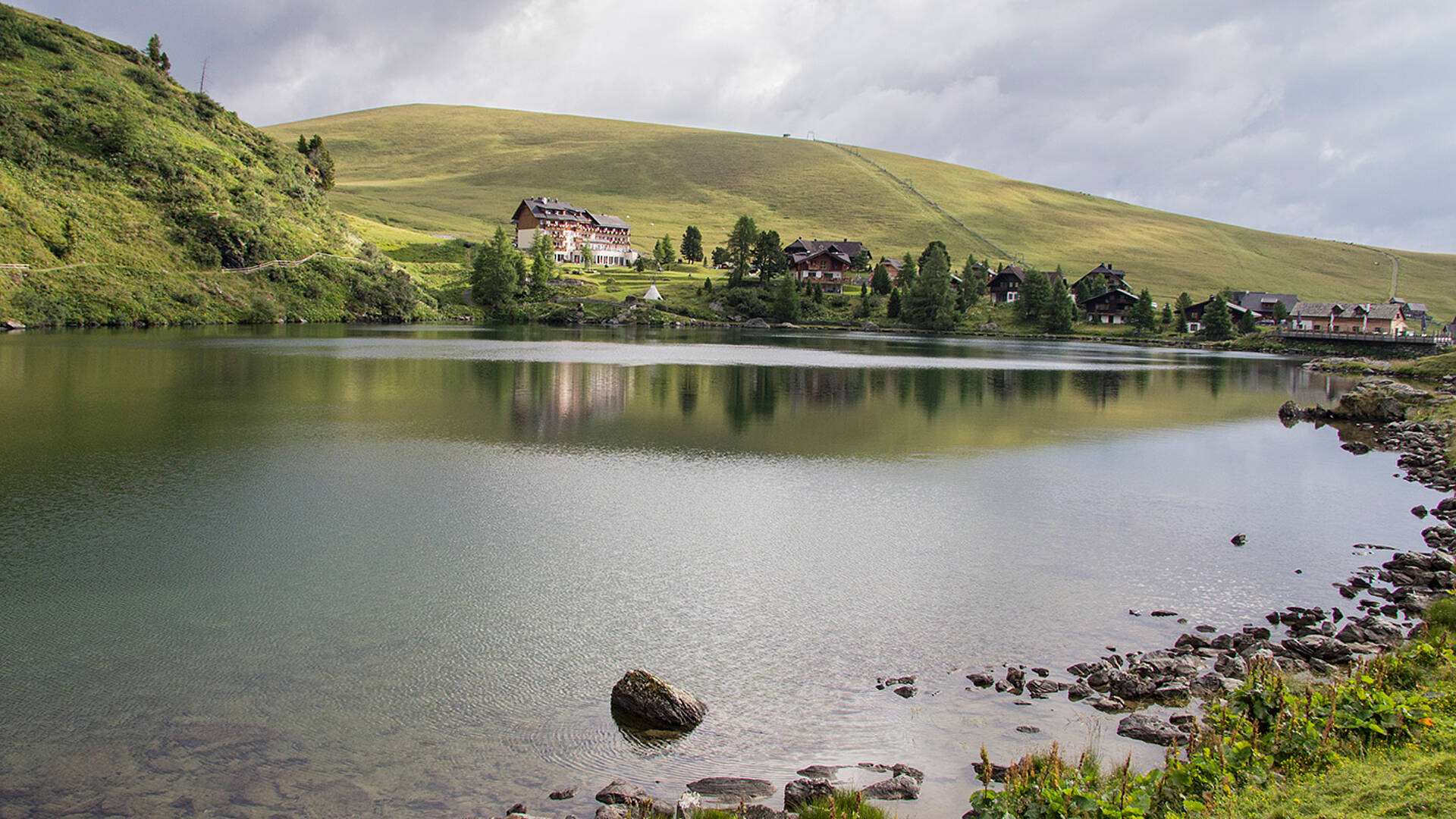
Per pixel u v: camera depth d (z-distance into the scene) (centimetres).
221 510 3494
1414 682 1809
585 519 3469
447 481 4044
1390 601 2692
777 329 19650
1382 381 7900
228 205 15938
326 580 2750
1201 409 7388
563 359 9900
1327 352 15800
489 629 2411
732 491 3994
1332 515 3800
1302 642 2259
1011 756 1761
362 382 7344
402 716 1939
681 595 2683
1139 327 19775
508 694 2047
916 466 4625
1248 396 8538
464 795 1631
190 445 4650
